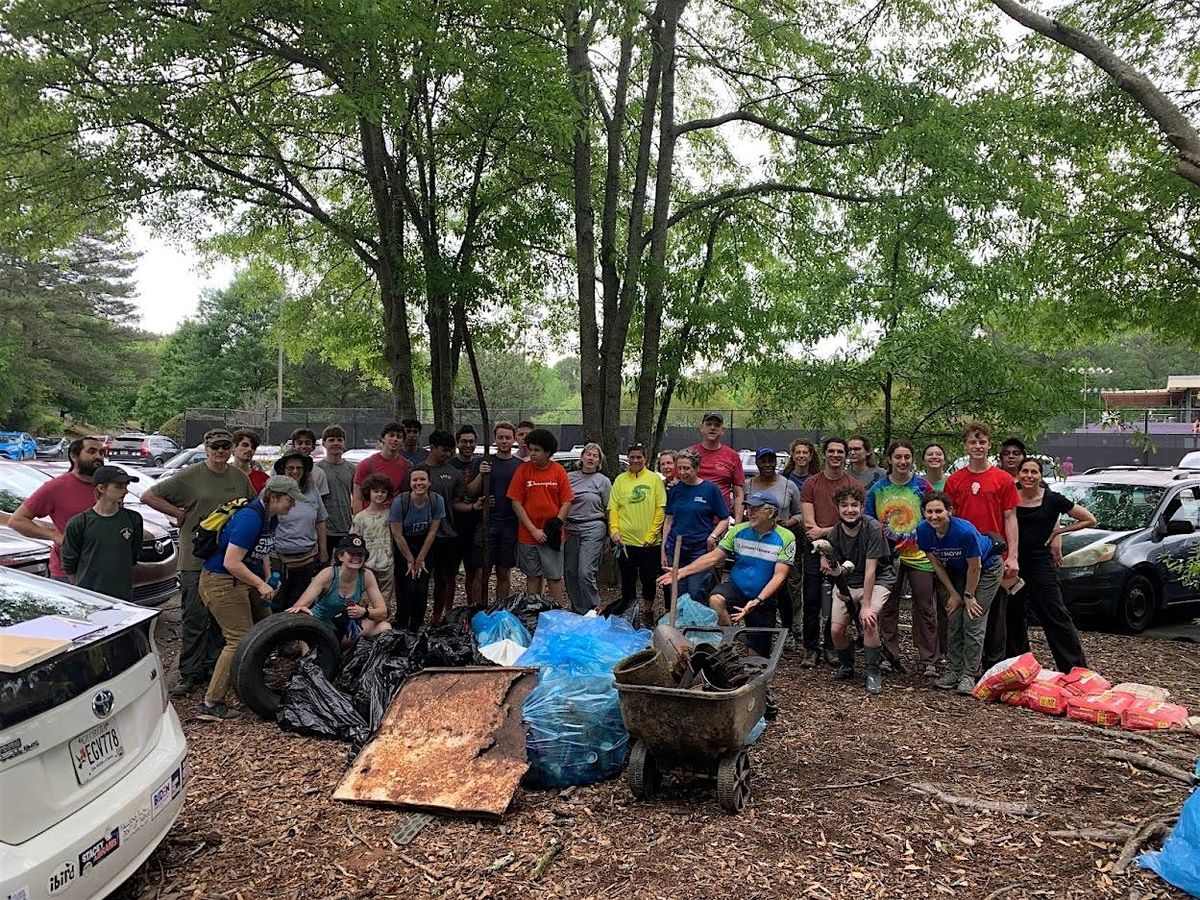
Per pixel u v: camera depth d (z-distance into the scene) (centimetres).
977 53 982
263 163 1037
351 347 1410
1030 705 621
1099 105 1005
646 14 939
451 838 415
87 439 653
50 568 650
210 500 639
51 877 289
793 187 1044
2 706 289
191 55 796
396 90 805
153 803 346
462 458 852
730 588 650
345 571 646
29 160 945
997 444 969
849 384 995
